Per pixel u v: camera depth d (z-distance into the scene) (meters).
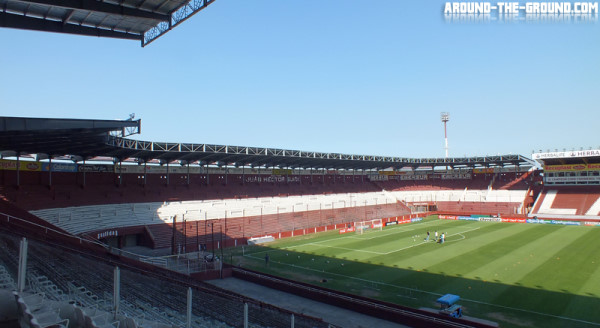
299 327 21.64
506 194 101.81
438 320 24.84
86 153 51.59
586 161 90.56
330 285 35.09
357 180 111.38
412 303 29.47
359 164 96.94
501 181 107.62
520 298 29.70
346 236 66.81
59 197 51.00
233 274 40.03
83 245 28.31
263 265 44.06
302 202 86.12
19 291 12.23
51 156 51.56
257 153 63.91
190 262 42.16
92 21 23.06
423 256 46.69
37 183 51.03
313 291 31.91
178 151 53.69
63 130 25.80
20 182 48.84
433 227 77.00
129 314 15.88
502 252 48.03
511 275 36.59
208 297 24.33
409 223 85.94
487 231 68.81
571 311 26.62
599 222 75.19
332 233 71.25
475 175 113.19
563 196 90.19
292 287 33.66
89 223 48.12
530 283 33.69
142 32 25.14
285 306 30.09
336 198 94.25
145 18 22.39
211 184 77.06
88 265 20.30
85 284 18.02
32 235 20.19
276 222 71.38
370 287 34.03
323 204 88.38
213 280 38.22
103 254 27.34
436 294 31.45
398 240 60.28
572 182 92.44
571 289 31.58
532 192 98.31
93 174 58.97
